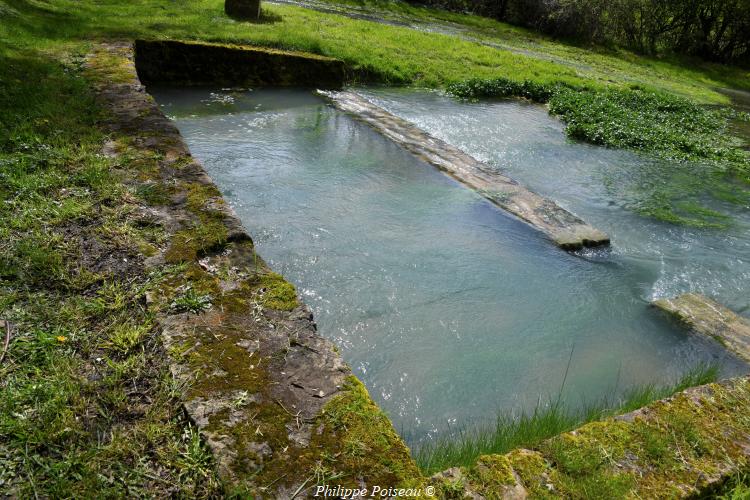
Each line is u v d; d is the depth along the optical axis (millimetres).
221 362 2568
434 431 3369
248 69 10445
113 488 1981
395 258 5117
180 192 4164
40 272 3094
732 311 5023
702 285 5590
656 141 10203
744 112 15844
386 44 14664
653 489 2275
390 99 11406
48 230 3482
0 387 2332
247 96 9938
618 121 10945
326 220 5641
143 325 2775
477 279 5000
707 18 27156
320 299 4379
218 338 2725
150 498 1970
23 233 3418
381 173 7148
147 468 2078
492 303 4691
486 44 19031
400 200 6422
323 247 5109
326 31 14352
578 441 2482
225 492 1976
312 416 2342
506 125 10578
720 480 2387
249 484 2006
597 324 4672
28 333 2645
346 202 6133
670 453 2486
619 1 24438
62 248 3326
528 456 2336
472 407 3592
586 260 5742
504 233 5973
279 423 2283
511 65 15281
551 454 2369
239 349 2674
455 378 3807
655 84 17859
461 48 16203
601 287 5250
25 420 2176
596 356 4266
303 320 2967
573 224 6312
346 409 2391
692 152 10086
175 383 2414
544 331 4461
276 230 5285
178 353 2582
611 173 8570
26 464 2008
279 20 14477
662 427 2648
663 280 5574
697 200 7871
